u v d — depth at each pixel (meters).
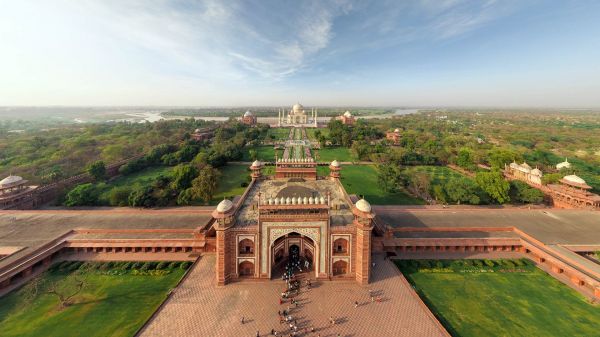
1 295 31.92
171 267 37.47
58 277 35.47
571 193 56.78
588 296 32.84
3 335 26.75
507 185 58.25
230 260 35.06
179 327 27.83
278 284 34.59
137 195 55.28
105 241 40.69
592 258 40.03
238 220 37.22
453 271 37.72
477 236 43.22
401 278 35.91
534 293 33.38
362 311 30.25
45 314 29.42
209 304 31.05
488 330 28.06
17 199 54.03
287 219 34.66
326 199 38.84
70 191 57.31
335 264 35.97
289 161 55.06
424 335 27.22
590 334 27.61
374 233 43.94
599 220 48.28
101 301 31.50
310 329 27.75
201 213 49.81
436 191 60.16
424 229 44.31
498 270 37.94
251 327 28.00
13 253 36.78
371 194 65.81
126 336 26.88
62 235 41.56
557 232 44.19
